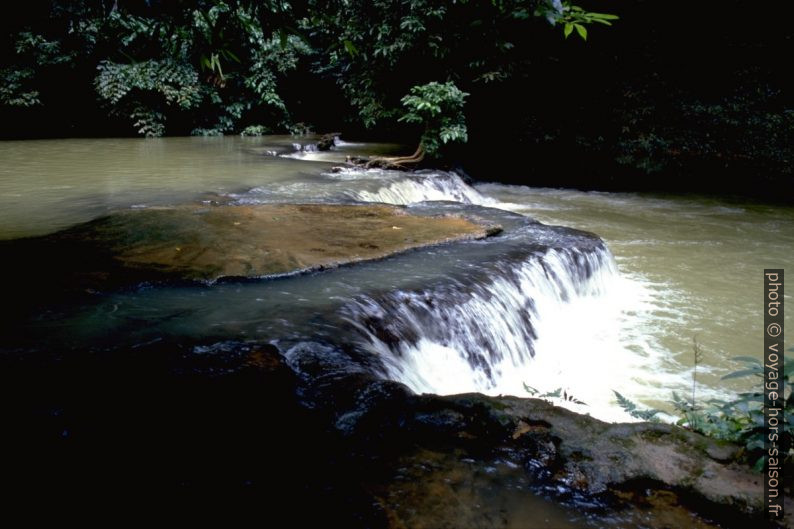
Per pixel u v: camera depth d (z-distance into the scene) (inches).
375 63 613.3
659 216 538.0
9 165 467.5
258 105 841.5
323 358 144.0
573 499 93.4
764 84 675.4
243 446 107.1
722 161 682.2
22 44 643.5
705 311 301.6
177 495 92.7
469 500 92.5
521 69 620.4
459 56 588.7
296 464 101.7
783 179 654.5
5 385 127.7
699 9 681.6
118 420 115.0
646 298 320.8
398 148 727.1
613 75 717.9
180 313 173.5
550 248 289.6
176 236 254.4
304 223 293.3
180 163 500.7
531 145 739.4
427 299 202.7
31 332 156.3
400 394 123.0
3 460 101.3
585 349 254.4
